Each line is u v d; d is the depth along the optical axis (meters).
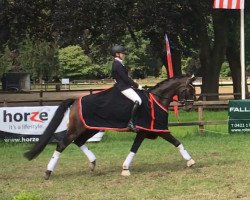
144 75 90.56
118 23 25.12
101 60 49.38
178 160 11.34
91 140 14.81
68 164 11.22
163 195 7.86
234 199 7.48
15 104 26.36
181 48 29.73
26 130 14.80
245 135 15.33
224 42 28.94
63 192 8.34
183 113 22.42
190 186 8.45
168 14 25.52
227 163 10.62
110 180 9.26
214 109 24.30
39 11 29.97
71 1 24.34
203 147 13.22
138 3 24.64
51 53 76.69
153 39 30.44
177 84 9.95
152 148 13.34
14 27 31.17
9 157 12.44
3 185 9.05
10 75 61.16
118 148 13.55
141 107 9.53
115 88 9.55
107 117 9.48
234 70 32.53
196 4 26.47
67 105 9.62
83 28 26.66
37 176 9.91
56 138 14.62
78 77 91.81
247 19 29.77
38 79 85.00
